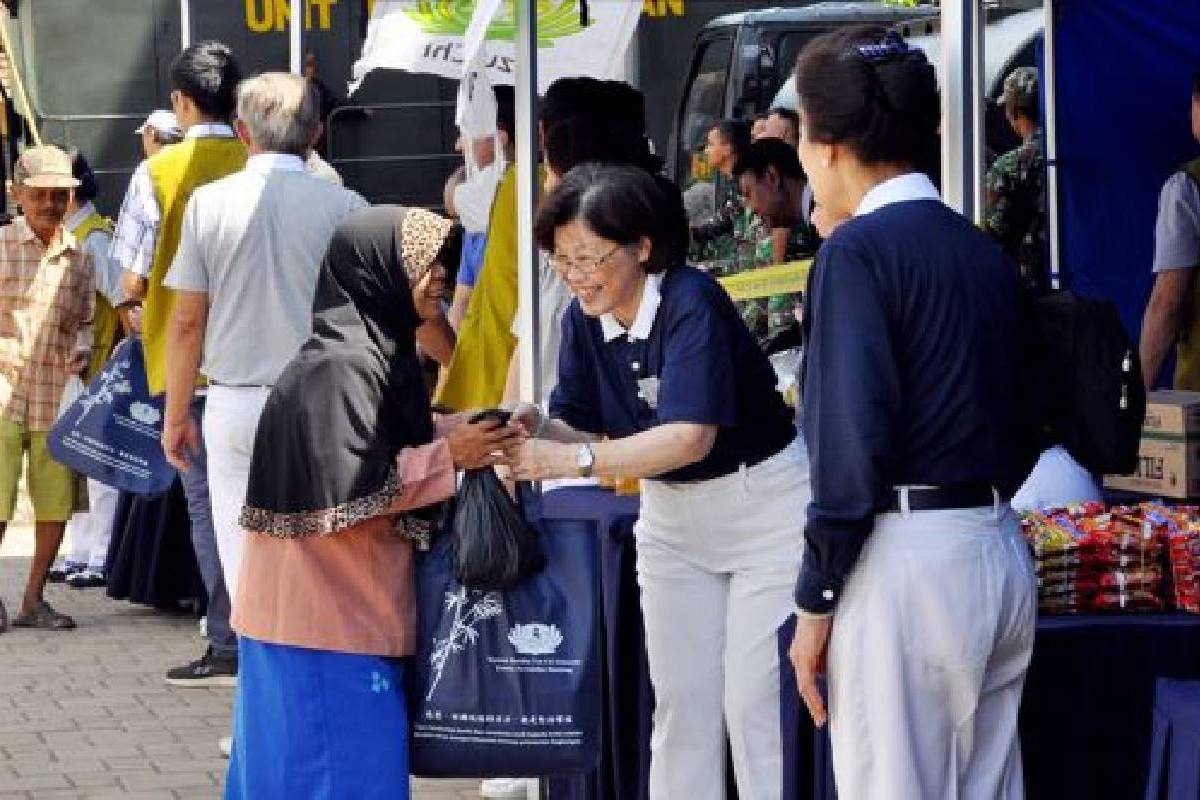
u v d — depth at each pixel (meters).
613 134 10.16
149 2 22.77
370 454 7.91
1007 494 6.87
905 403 6.68
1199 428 9.62
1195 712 7.17
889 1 25.05
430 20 16.14
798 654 6.88
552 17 16.03
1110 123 13.36
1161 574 8.24
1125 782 8.02
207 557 14.55
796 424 8.81
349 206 11.81
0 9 19.66
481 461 8.05
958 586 6.68
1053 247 13.41
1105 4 13.27
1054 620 8.12
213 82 13.57
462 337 11.45
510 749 8.20
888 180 6.86
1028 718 7.97
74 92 22.66
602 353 8.44
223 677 14.73
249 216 11.62
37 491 16.73
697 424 7.89
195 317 11.78
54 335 16.64
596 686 8.20
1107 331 7.13
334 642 8.01
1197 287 12.38
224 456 11.80
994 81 20.64
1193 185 12.27
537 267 10.05
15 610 17.62
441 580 8.20
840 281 6.61
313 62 22.45
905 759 6.73
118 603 18.03
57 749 13.04
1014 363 6.83
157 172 13.48
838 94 6.81
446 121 22.86
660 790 8.64
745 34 23.36
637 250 8.05
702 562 8.39
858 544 6.59
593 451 7.98
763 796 8.39
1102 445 7.14
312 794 8.05
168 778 12.35
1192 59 13.29
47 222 16.64
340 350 7.94
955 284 6.68
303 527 7.93
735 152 16.06
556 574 8.20
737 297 11.96
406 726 8.14
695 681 8.48
